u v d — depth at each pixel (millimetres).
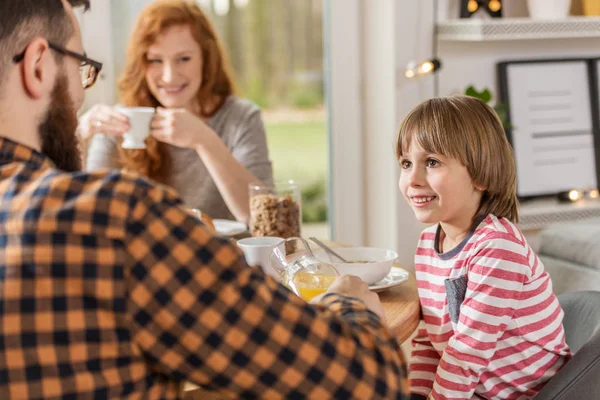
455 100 1552
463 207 1525
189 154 2545
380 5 3121
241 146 2559
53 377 719
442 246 1592
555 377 1389
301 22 6648
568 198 3158
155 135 2219
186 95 2508
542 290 1467
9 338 710
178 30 2459
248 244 1569
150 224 739
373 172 3281
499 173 1523
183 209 768
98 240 719
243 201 2273
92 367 725
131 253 729
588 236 2131
